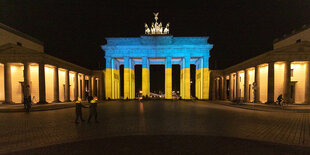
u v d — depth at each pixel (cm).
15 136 664
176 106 1969
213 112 1379
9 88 2377
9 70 2383
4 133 711
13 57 2342
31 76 2552
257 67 2439
